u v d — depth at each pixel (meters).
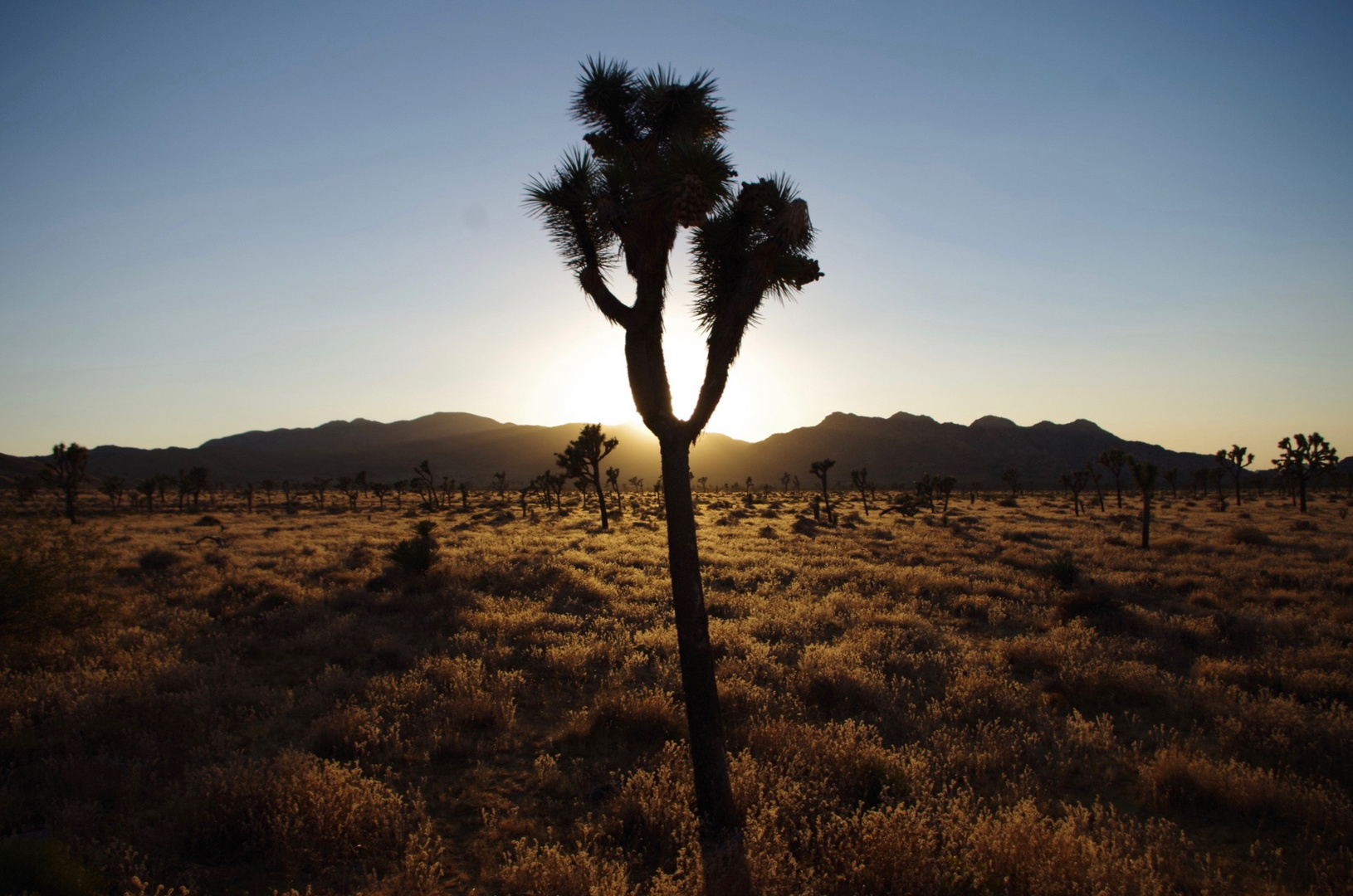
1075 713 8.18
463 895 4.67
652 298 5.43
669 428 5.41
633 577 19.00
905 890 4.30
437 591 16.20
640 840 5.29
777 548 27.81
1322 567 19.89
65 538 10.50
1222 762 6.49
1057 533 34.53
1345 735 7.06
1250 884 4.82
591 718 7.80
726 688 8.43
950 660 10.63
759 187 5.53
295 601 14.75
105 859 4.86
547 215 5.88
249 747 7.12
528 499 87.56
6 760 6.55
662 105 5.61
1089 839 4.90
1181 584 17.38
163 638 11.16
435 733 7.33
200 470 71.19
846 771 6.14
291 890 4.62
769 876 4.40
